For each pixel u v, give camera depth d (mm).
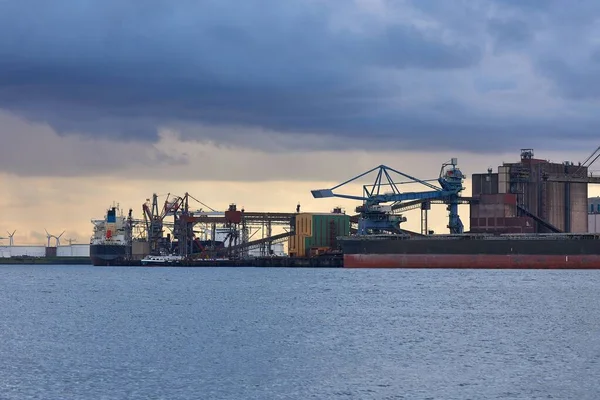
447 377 128625
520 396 116812
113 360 143375
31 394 119250
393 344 160625
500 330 180000
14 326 192750
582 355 146500
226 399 116438
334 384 124562
